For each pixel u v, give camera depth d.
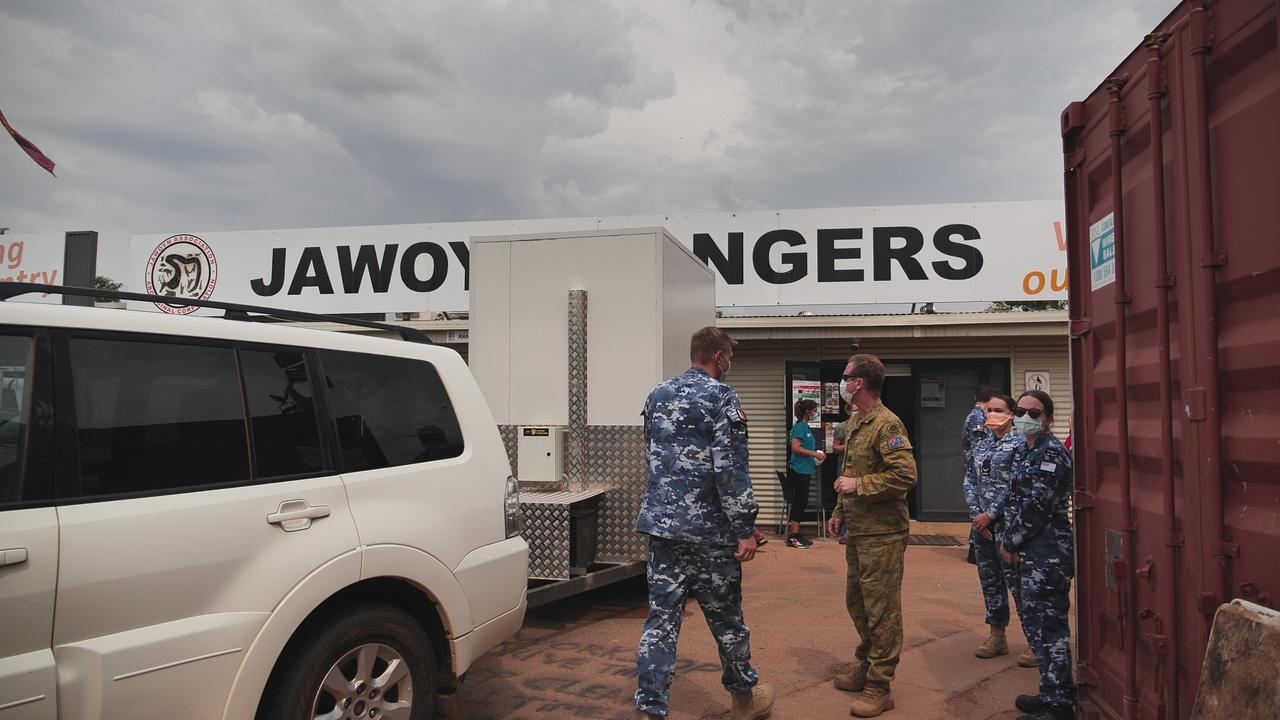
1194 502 2.34
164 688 2.40
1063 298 10.60
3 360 2.33
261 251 12.11
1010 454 4.67
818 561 8.53
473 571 3.44
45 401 2.36
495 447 3.80
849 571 4.41
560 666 4.88
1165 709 2.53
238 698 2.55
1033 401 3.89
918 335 10.41
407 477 3.27
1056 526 3.89
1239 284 2.17
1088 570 3.31
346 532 2.95
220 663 2.52
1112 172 2.91
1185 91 2.41
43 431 2.34
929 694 4.38
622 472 5.92
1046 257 10.65
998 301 10.71
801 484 9.48
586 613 6.27
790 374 10.86
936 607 6.46
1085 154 3.30
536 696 4.34
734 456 3.46
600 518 5.95
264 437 2.86
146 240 12.34
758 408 11.09
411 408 3.45
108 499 2.41
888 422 4.07
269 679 2.76
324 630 2.86
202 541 2.54
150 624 2.41
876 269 10.93
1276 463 2.00
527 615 6.19
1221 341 2.25
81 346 2.49
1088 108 3.28
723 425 3.46
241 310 3.02
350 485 3.04
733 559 3.56
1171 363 2.52
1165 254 2.52
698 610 6.37
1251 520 2.12
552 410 6.05
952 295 10.79
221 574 2.58
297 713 2.73
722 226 11.21
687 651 5.19
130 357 2.59
